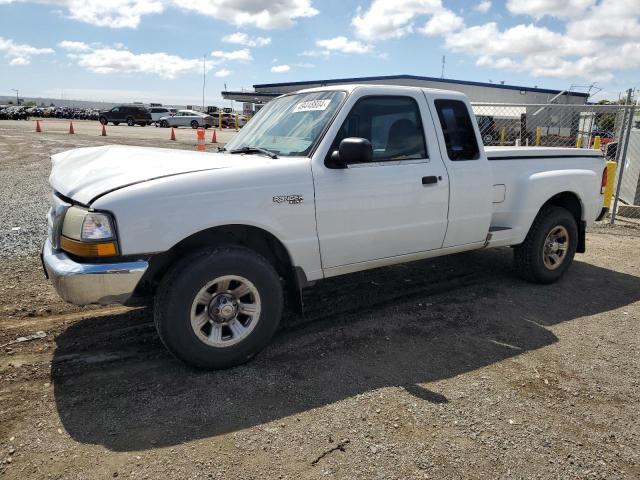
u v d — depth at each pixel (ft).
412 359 12.00
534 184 16.39
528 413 9.88
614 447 8.93
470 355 12.26
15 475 7.91
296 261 11.98
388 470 8.18
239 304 11.27
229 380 10.84
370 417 9.61
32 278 16.75
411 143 13.79
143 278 10.75
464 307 15.33
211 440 8.84
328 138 12.25
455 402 10.18
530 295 16.53
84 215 10.00
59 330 13.12
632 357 12.34
